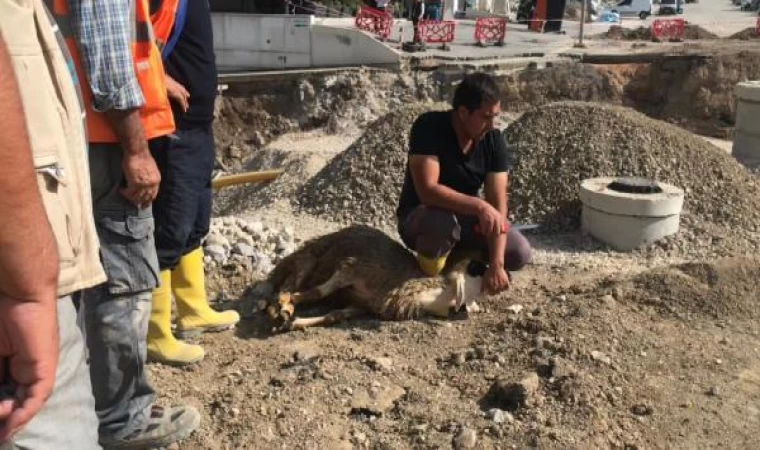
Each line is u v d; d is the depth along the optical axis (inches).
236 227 248.1
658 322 175.0
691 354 161.9
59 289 82.7
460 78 847.1
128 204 120.5
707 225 277.4
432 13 1162.6
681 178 295.6
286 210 329.4
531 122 326.3
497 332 172.4
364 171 328.2
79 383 85.7
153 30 135.6
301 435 134.1
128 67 113.1
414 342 171.2
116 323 122.0
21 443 78.5
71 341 84.8
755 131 421.4
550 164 306.3
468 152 183.3
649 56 879.7
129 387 125.9
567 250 268.4
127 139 115.8
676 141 308.7
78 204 86.6
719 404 145.3
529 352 159.2
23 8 80.9
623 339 164.4
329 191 327.9
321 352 165.5
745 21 1765.5
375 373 154.9
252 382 150.6
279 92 853.8
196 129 149.0
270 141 835.4
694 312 180.4
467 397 146.2
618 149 303.7
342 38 910.4
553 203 295.9
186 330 174.6
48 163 80.5
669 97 858.1
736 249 263.0
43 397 74.5
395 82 853.8
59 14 110.3
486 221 177.3
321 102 847.7
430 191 181.0
